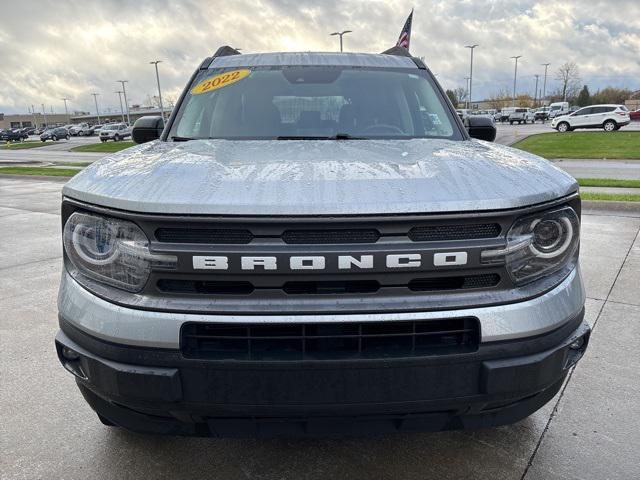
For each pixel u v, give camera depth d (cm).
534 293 180
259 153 224
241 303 167
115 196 176
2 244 685
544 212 181
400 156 217
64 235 192
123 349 173
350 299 167
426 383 172
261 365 168
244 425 179
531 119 5706
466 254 168
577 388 299
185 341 171
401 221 164
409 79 332
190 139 284
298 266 162
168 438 260
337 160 207
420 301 169
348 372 169
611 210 824
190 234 167
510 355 176
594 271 511
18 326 400
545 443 252
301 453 247
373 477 230
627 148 2120
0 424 271
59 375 323
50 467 238
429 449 249
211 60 356
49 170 1783
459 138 294
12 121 13588
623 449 246
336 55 355
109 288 180
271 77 325
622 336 365
